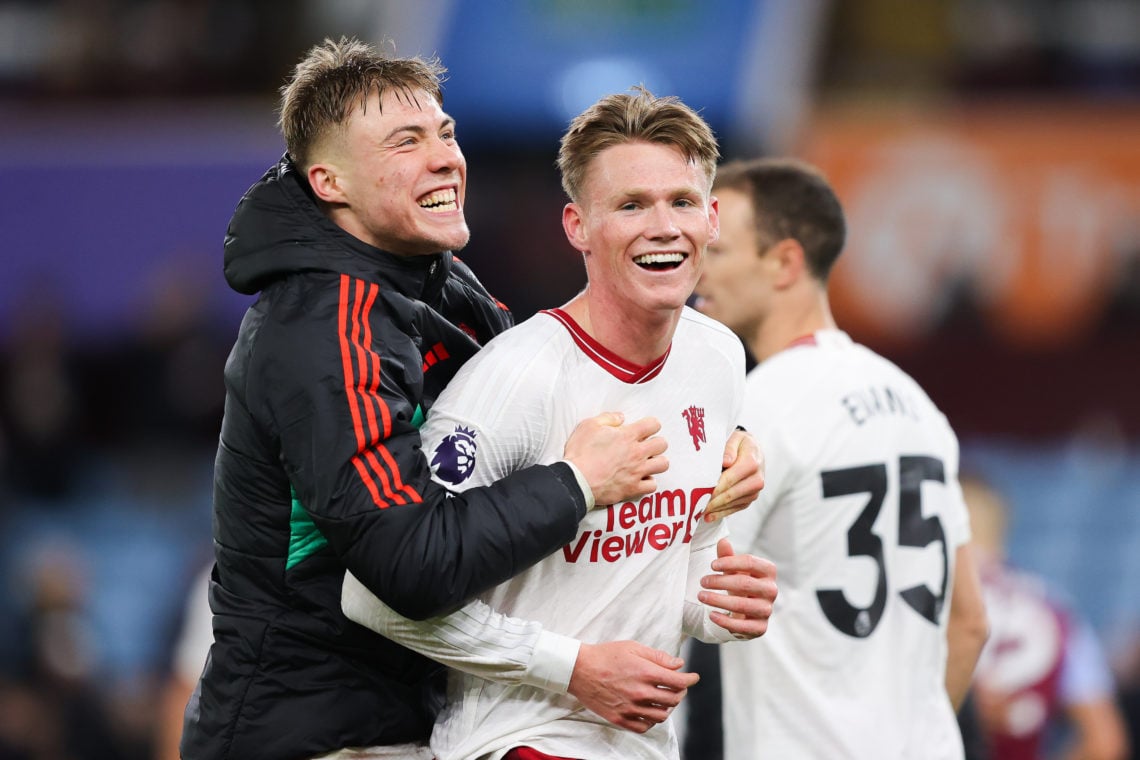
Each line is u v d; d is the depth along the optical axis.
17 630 24.55
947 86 34.22
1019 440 29.69
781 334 12.34
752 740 11.48
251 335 8.85
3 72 35.59
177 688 16.84
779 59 31.88
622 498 8.53
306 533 8.98
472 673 8.71
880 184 30.67
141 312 30.62
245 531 9.05
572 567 8.83
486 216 31.34
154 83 35.25
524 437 8.64
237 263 9.09
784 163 12.48
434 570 7.99
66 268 30.94
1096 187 30.00
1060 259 29.97
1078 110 30.59
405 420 8.48
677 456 9.11
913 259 30.20
